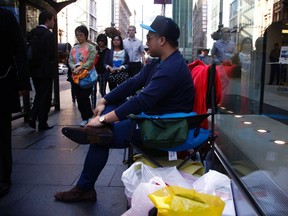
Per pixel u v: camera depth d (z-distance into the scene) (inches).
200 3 274.8
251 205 99.0
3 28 131.8
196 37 303.3
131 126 110.7
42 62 244.2
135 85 134.6
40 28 244.5
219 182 97.1
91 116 269.6
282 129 143.3
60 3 324.5
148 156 107.1
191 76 119.9
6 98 135.6
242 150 132.7
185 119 104.0
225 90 180.4
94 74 262.2
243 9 164.7
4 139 139.9
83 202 132.1
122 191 142.2
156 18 119.7
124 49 302.8
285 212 93.2
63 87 757.9
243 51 165.6
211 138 111.6
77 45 264.8
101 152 128.8
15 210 126.0
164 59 119.0
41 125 251.9
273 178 110.0
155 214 79.4
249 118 157.8
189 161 114.1
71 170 166.9
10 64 136.3
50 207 128.3
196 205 75.2
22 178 156.6
